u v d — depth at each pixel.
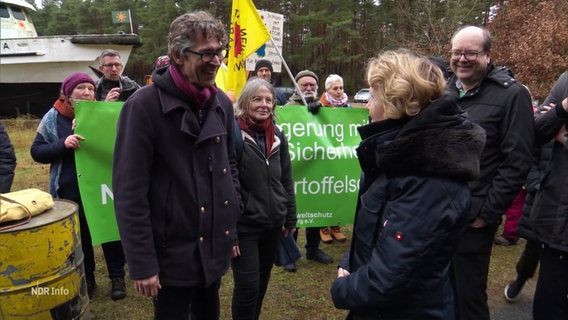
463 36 2.43
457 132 1.31
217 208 1.88
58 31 44.53
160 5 33.38
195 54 1.67
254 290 2.43
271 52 5.52
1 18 13.62
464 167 1.30
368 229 1.49
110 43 12.30
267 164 2.45
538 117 2.35
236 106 2.51
